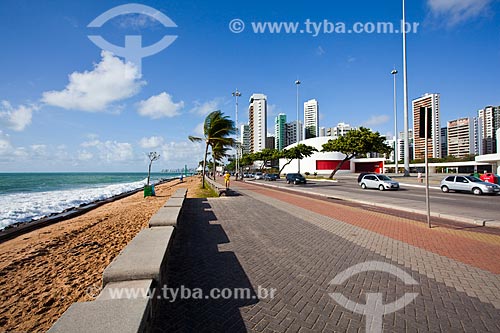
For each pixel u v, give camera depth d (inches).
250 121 3472.0
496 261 195.0
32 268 211.2
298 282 160.1
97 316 78.9
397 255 210.5
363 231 292.2
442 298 140.8
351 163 2625.5
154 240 167.2
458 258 202.1
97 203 753.6
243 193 767.1
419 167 2844.5
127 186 1861.5
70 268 210.4
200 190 850.8
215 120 864.3
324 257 205.8
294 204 519.2
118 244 281.1
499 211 422.0
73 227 401.1
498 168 1130.7
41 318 137.3
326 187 1025.5
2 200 901.8
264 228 307.0
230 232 287.6
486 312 127.0
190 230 296.8
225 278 165.6
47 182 2293.3
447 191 776.3
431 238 261.7
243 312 126.5
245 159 3053.6
